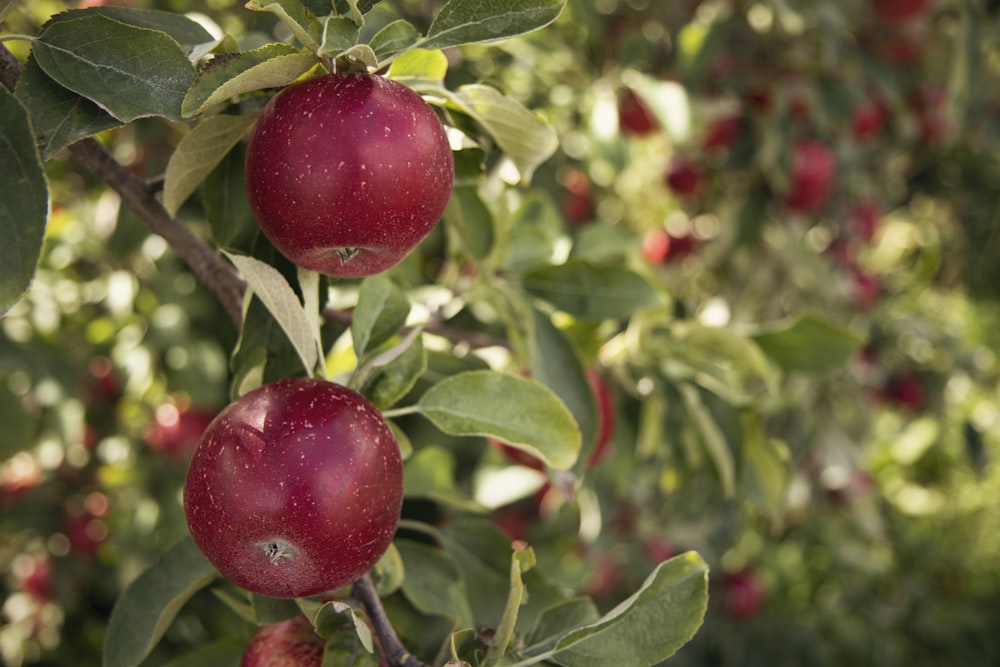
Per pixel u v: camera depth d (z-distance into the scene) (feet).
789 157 5.93
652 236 6.43
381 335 2.38
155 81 2.08
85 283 5.40
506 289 2.95
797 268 6.44
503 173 2.83
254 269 2.12
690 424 3.48
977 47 5.57
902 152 7.48
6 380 5.15
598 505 4.91
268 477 2.04
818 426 6.73
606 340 3.52
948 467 11.78
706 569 2.21
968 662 9.08
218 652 2.54
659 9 5.89
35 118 2.06
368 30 2.56
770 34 5.90
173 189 2.28
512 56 5.28
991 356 10.12
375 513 2.10
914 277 8.94
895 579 9.75
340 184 2.06
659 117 5.12
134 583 2.36
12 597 6.16
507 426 2.33
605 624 2.19
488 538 2.82
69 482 5.91
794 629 8.21
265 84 2.11
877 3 6.03
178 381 5.11
